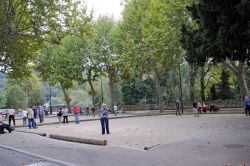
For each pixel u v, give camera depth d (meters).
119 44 56.53
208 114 40.19
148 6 50.31
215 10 18.09
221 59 22.91
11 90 102.31
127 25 52.81
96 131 25.14
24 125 33.72
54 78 64.06
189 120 31.33
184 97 66.12
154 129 24.22
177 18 41.41
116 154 14.79
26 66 34.47
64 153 15.98
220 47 19.41
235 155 12.64
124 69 57.28
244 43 18.20
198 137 17.59
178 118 35.66
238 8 16.61
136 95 73.62
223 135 17.86
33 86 91.94
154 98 72.75
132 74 59.19
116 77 64.62
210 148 14.31
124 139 19.31
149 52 48.47
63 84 68.62
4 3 22.19
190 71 54.66
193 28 30.78
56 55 63.59
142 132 22.56
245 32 17.47
